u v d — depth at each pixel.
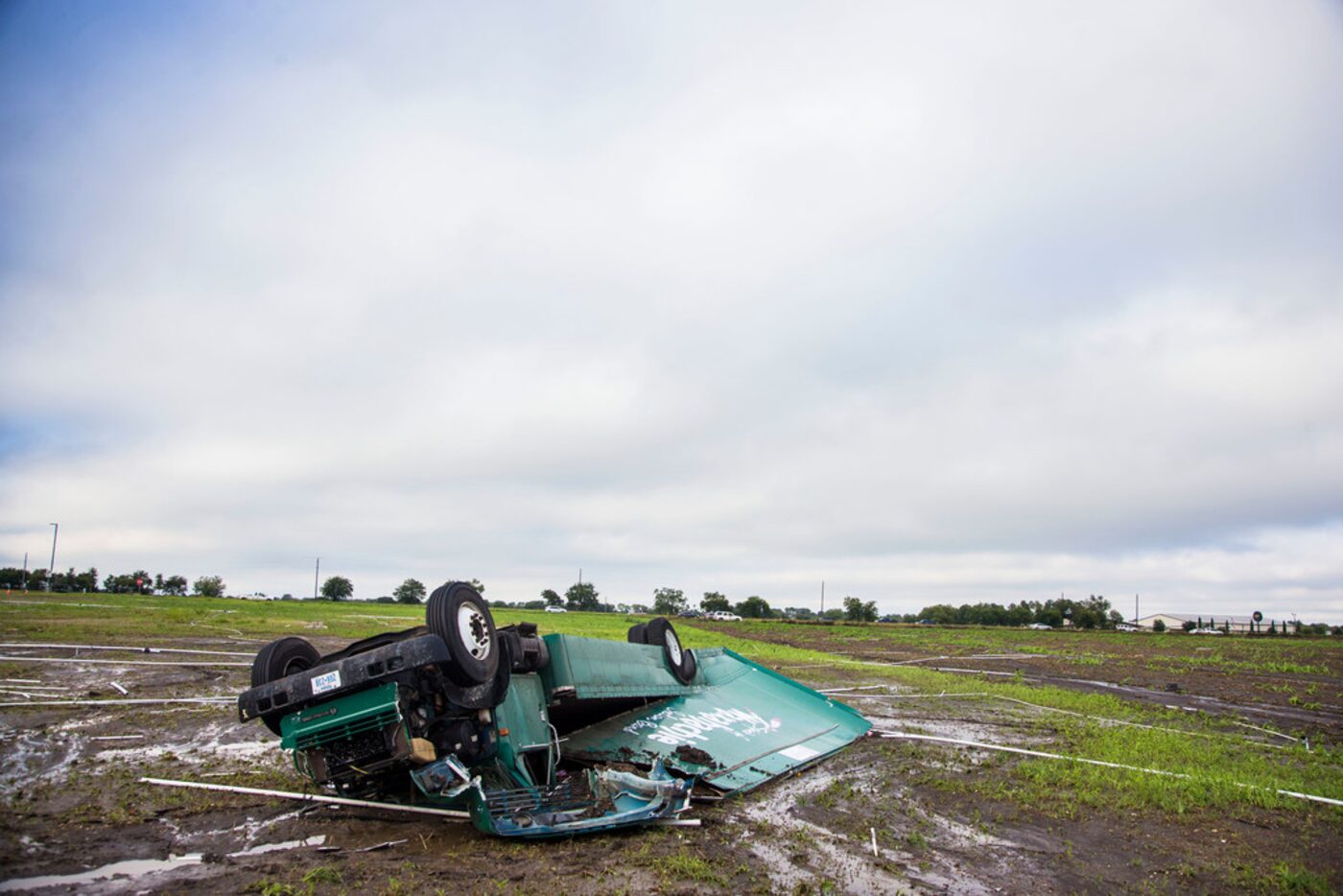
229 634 27.52
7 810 7.35
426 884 5.88
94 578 97.44
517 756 7.93
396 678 6.77
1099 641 56.22
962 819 8.66
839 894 6.23
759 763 10.45
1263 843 8.17
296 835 6.98
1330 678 30.14
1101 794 9.93
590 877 6.20
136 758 9.66
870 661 31.09
